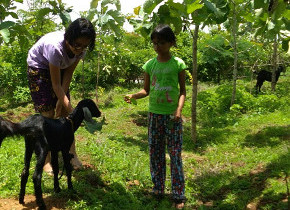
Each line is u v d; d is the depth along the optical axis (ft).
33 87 13.97
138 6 13.71
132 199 13.89
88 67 54.80
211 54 58.23
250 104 34.19
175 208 13.50
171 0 11.85
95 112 13.20
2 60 41.60
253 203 13.69
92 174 15.40
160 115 13.43
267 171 16.90
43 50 13.20
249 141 23.21
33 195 13.04
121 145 21.66
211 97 36.40
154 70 13.32
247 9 20.30
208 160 20.36
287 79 56.34
